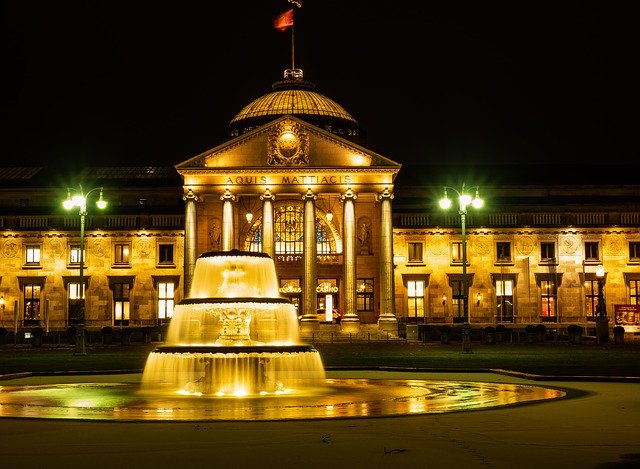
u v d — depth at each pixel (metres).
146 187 126.88
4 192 126.62
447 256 112.94
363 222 112.75
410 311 112.56
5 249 112.44
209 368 36.91
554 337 92.06
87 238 112.31
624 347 78.06
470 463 19.92
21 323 111.38
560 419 26.66
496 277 112.75
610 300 113.00
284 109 124.06
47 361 60.28
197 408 30.77
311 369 38.62
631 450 21.41
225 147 107.06
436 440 22.83
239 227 112.12
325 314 111.00
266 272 41.62
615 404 30.62
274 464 19.95
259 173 106.81
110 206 120.75
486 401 32.47
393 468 19.50
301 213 112.62
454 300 112.62
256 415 28.42
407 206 121.38
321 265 111.31
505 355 64.62
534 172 132.38
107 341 93.75
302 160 107.00
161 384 38.34
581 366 50.94
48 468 19.59
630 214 114.44
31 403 32.75
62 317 111.62
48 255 112.25
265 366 37.12
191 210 106.56
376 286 111.62
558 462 19.95
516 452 21.17
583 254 113.31
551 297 113.00
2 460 20.48
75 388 39.41
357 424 25.72
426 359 60.25
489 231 113.06
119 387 39.69
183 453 21.27
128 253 112.38
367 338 100.75
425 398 33.78
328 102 127.06
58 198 126.62
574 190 127.06
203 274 41.50
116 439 23.28
